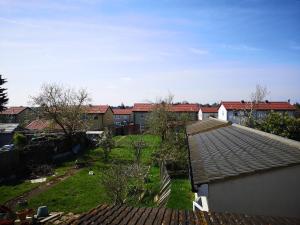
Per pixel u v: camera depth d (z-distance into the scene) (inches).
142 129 2453.2
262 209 385.7
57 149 1374.3
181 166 981.2
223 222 271.1
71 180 975.0
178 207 645.9
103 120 2480.3
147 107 2874.0
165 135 1625.2
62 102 1562.5
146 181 912.9
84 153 1477.6
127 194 721.0
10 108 2815.0
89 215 283.9
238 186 385.7
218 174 391.2
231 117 2449.6
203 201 462.9
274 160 410.3
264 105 2551.7
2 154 1034.7
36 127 2003.0
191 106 2977.4
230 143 612.1
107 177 716.0
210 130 971.9
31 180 992.2
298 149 455.2
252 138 636.7
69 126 1541.6
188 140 812.6
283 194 384.5
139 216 284.4
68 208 713.6
